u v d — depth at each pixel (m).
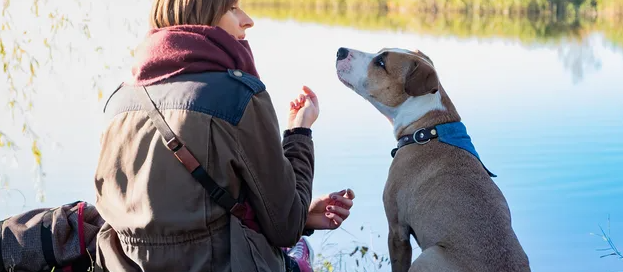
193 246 2.92
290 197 3.05
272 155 2.97
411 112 4.10
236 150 2.90
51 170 6.78
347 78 4.28
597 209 6.26
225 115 2.88
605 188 6.73
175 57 2.96
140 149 2.92
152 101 2.95
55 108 8.12
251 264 2.94
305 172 3.29
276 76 11.58
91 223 3.56
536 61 15.28
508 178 7.19
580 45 17.88
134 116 2.96
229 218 2.98
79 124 8.05
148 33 3.11
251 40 16.75
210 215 2.90
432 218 3.64
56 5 6.04
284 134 3.40
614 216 6.10
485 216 3.49
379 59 4.20
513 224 6.13
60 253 3.43
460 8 29.44
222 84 2.92
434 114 4.05
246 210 3.00
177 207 2.87
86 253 3.47
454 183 3.67
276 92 10.23
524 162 7.62
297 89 10.49
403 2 31.12
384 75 4.16
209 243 2.93
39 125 7.62
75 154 7.21
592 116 9.76
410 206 3.82
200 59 2.97
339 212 3.59
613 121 9.38
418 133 4.00
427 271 3.40
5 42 5.79
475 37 19.30
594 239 5.77
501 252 3.36
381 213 6.11
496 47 17.30
